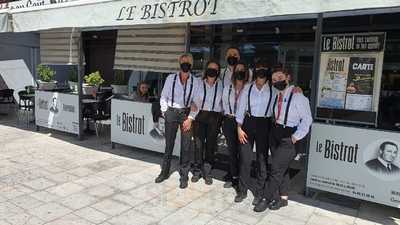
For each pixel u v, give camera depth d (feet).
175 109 17.01
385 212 14.70
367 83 17.35
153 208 14.56
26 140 25.00
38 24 21.84
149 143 21.59
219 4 14.24
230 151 16.31
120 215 13.88
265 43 26.04
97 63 37.65
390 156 13.82
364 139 14.28
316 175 15.57
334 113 18.25
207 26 27.48
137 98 22.77
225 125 16.12
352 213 14.56
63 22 20.29
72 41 25.45
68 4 19.97
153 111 20.43
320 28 14.85
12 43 39.42
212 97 16.71
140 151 22.74
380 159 14.02
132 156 21.61
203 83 16.83
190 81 16.83
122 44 22.61
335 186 15.14
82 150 22.71
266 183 14.99
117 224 13.19
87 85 28.43
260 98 14.58
